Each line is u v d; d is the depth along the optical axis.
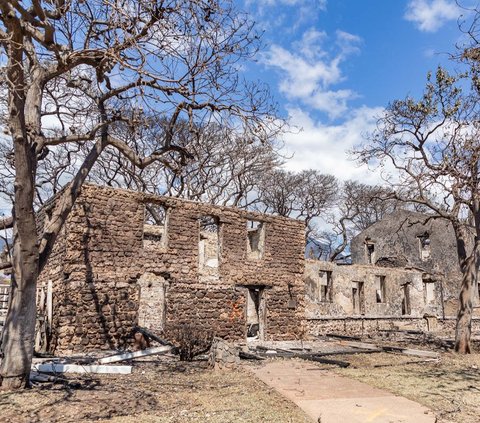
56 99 11.77
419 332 26.44
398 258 39.31
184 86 9.37
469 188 15.05
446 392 9.20
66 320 14.66
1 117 10.95
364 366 12.61
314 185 42.38
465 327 17.23
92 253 15.52
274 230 20.55
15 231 8.81
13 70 8.15
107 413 7.12
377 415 7.27
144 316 22.52
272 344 18.19
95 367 10.77
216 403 7.87
